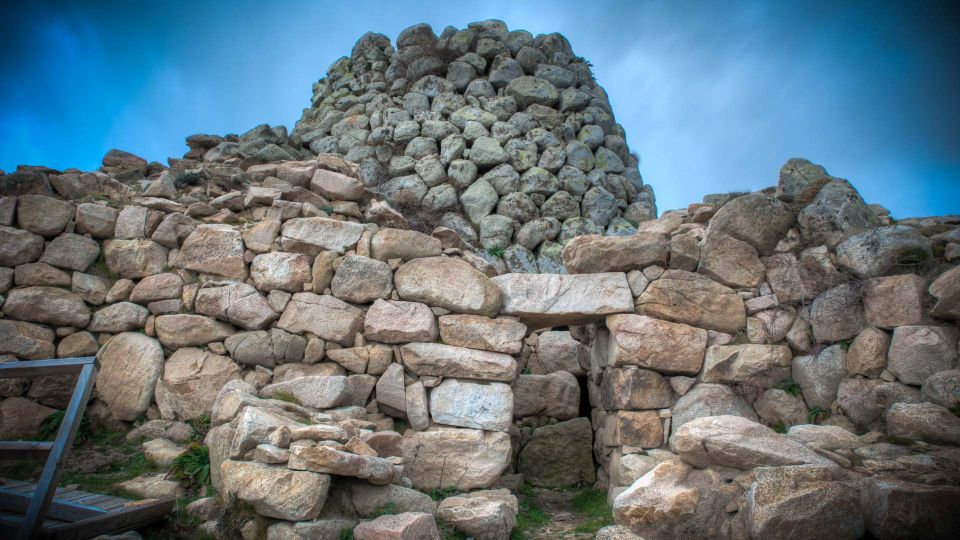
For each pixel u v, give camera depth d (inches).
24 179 239.3
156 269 236.5
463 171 430.9
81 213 238.4
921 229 234.7
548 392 307.1
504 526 179.2
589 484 267.0
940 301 196.4
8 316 218.1
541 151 455.5
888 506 138.9
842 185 242.2
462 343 225.9
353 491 167.6
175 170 327.6
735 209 238.8
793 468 155.9
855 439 176.7
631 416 221.8
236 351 223.1
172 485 175.2
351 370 223.9
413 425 219.0
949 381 181.5
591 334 297.7
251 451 163.3
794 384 223.3
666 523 165.6
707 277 237.3
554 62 518.6
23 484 168.2
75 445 205.9
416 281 231.5
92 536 138.2
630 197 474.0
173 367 220.2
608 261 239.3
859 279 220.2
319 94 553.6
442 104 472.4
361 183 305.0
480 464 211.0
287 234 238.2
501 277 240.4
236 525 153.5
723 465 175.2
